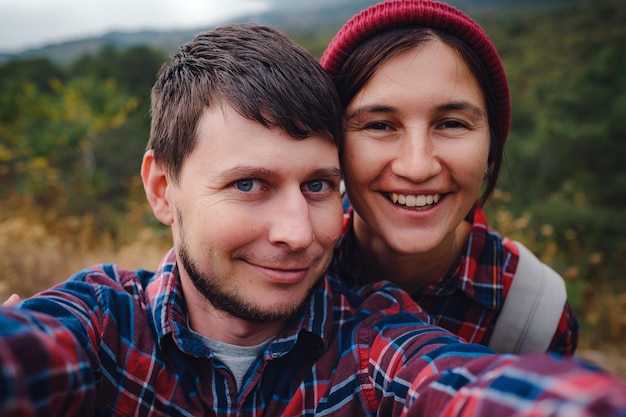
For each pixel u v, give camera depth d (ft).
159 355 1.53
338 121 1.56
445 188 1.78
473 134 1.78
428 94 1.68
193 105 1.50
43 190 11.33
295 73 1.51
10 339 0.94
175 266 1.65
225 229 1.42
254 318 1.47
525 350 2.19
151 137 1.68
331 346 1.61
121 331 1.54
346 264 2.22
